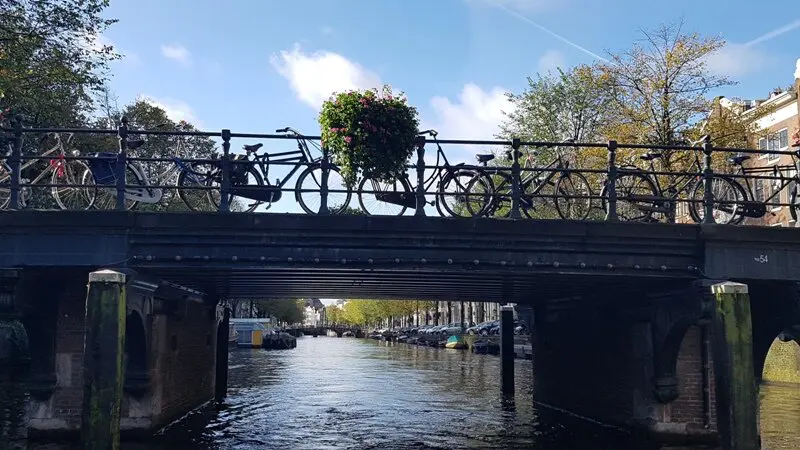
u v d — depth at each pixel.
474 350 53.28
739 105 24.27
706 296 10.06
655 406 12.73
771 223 22.45
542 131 28.95
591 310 15.72
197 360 17.69
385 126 9.70
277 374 32.78
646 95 23.42
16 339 28.88
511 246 9.84
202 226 9.48
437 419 17.50
